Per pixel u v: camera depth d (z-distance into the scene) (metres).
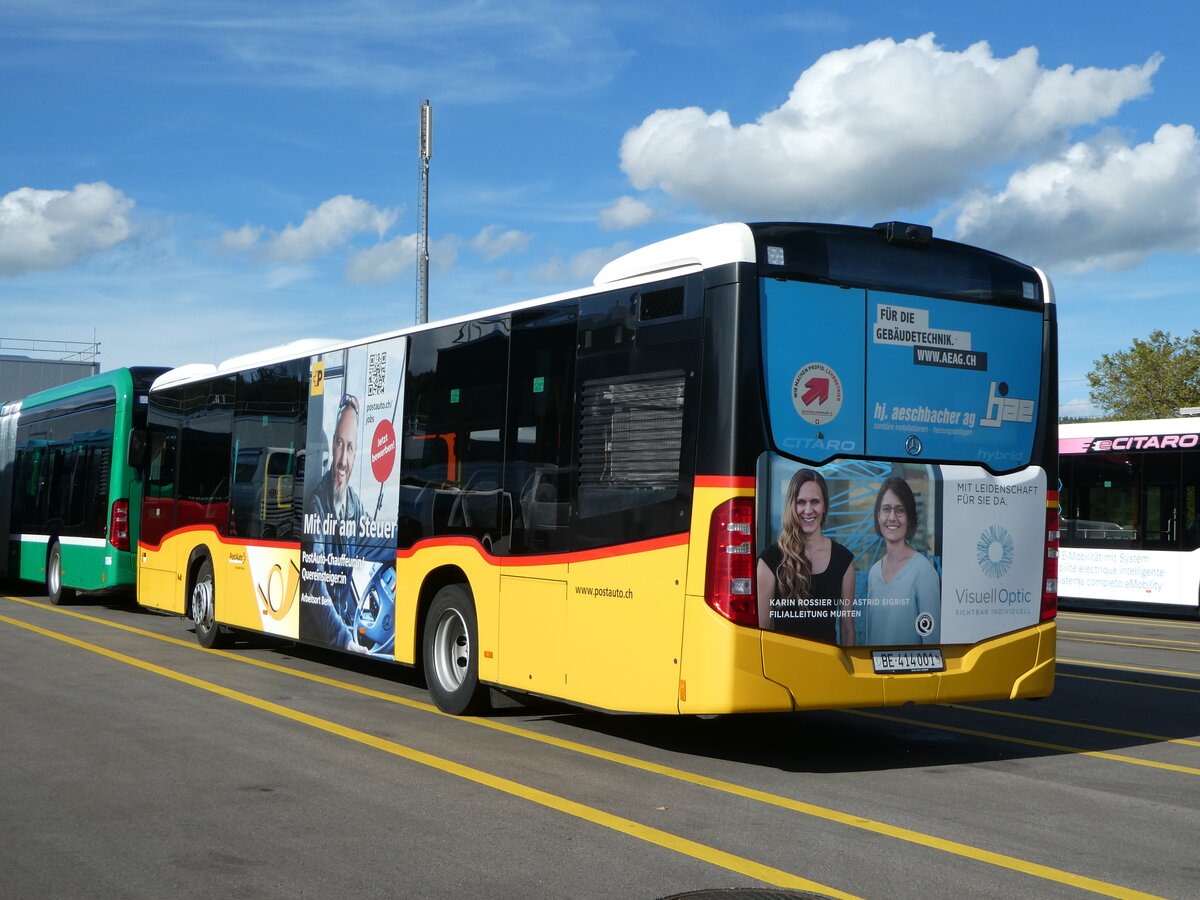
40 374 44.66
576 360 8.29
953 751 8.50
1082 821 6.50
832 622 7.35
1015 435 8.16
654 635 7.42
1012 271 8.23
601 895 5.12
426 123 24.66
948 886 5.32
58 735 8.42
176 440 14.74
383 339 10.70
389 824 6.21
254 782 7.10
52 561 19.33
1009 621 8.07
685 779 7.38
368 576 10.66
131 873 5.38
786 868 5.54
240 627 12.84
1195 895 5.26
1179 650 15.46
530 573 8.55
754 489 7.12
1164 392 45.94
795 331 7.32
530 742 8.46
